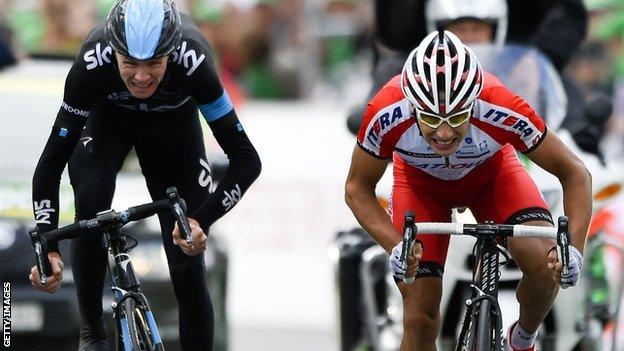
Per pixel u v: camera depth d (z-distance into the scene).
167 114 21.39
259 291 38.66
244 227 38.88
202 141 22.03
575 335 25.61
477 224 19.62
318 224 38.59
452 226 19.58
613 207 30.86
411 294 21.12
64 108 20.73
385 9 29.53
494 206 21.64
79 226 20.22
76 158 21.61
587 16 30.47
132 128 21.52
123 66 19.77
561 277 19.38
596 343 26.42
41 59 33.94
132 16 19.59
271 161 39.06
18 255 28.33
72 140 20.80
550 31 30.14
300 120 39.31
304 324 38.34
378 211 20.94
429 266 21.12
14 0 40.38
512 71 27.02
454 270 25.28
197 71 20.53
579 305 25.58
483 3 26.62
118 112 21.41
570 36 30.12
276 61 45.16
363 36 45.44
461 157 20.88
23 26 39.91
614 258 29.91
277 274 38.59
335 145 39.00
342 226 38.47
